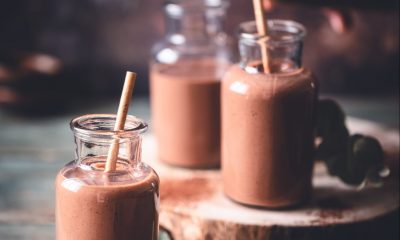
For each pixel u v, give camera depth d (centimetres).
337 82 107
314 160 62
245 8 103
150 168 50
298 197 59
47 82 99
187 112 68
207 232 58
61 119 98
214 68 71
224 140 60
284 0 71
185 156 68
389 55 106
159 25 106
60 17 106
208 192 63
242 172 59
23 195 76
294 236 57
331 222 57
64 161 84
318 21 105
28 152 86
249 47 58
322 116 63
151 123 95
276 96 56
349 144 62
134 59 107
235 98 57
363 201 62
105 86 108
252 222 57
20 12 106
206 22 71
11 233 68
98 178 47
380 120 97
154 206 48
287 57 58
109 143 48
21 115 99
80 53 107
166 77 68
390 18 105
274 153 57
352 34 106
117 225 47
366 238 59
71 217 47
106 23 106
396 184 65
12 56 103
